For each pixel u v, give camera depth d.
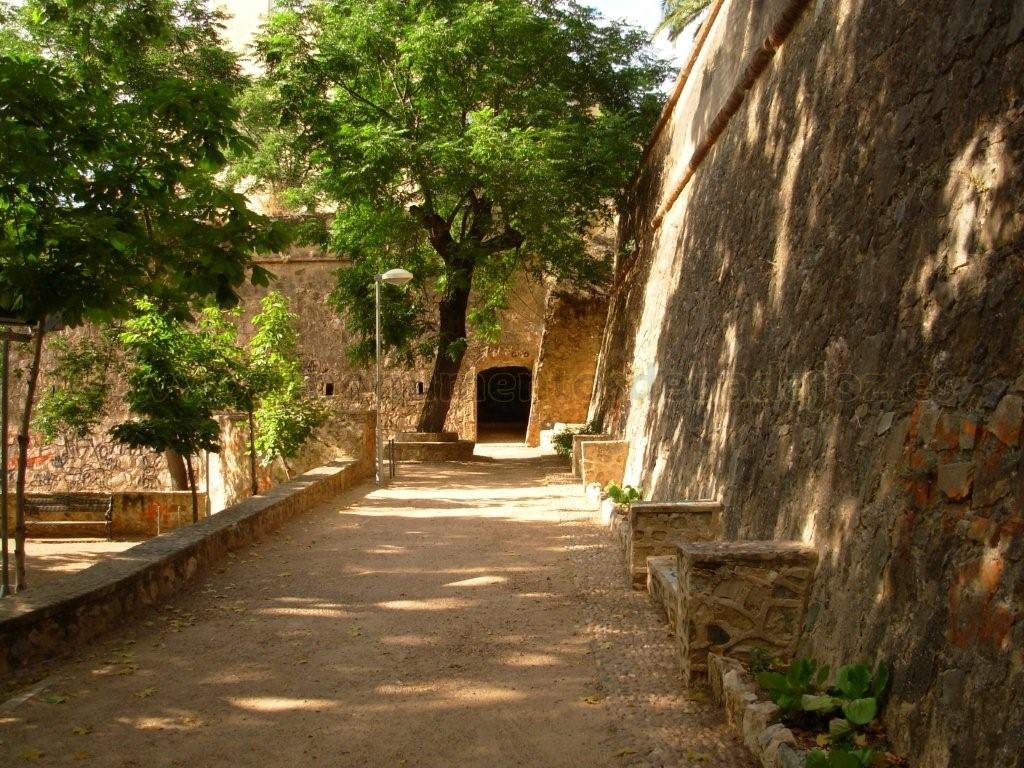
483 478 17.38
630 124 19.55
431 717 4.66
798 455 5.63
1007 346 3.45
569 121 20.41
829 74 6.58
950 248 4.09
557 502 13.20
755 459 6.68
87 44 9.65
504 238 20.78
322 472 14.58
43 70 6.83
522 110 19.84
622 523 8.77
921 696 3.38
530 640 5.99
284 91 18.67
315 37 19.59
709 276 9.98
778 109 8.05
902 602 3.74
